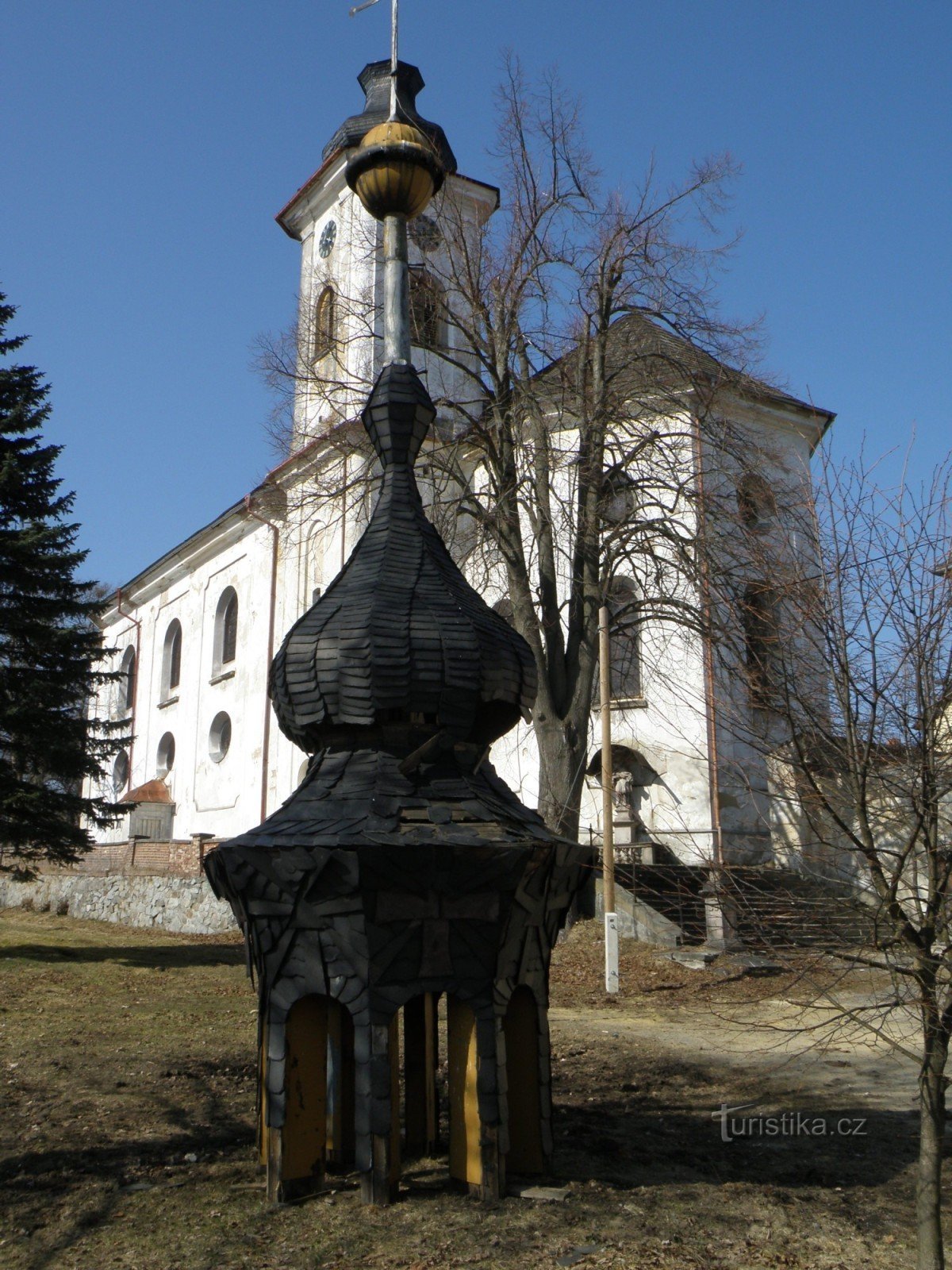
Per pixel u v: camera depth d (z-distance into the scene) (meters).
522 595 18.98
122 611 41.97
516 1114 5.86
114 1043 10.05
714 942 16.61
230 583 34.22
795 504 6.03
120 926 25.17
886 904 4.80
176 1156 6.46
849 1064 9.85
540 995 5.81
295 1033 5.54
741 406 22.81
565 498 23.72
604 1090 8.73
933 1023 4.73
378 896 5.02
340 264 29.41
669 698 22.41
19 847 16.75
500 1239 4.95
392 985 5.07
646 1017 12.77
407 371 6.62
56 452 18.05
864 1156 6.96
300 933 5.21
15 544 16.89
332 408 22.44
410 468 6.57
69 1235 5.19
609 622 18.88
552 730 18.58
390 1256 4.77
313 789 5.54
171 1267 4.75
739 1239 5.22
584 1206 5.45
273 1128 5.35
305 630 5.81
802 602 5.24
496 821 5.32
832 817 4.98
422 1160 6.11
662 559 17.97
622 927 17.88
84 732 17.73
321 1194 5.50
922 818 4.74
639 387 19.59
